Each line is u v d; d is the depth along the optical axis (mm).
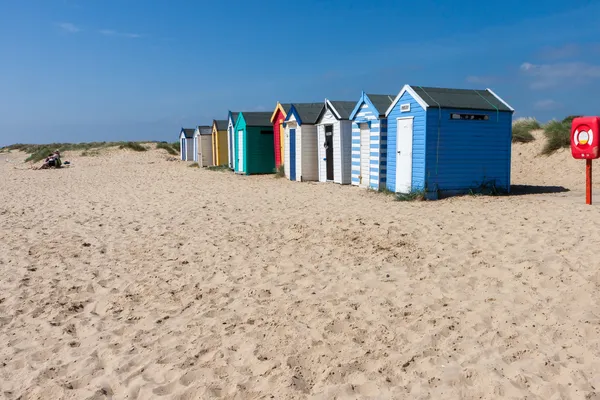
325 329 5160
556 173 17547
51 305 6215
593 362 4191
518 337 4742
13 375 4516
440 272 6727
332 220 10359
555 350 4449
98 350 4961
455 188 13461
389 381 4113
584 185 15320
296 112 19531
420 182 13328
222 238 9328
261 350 4770
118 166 33344
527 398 3727
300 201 13695
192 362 4617
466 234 8555
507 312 5309
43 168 32781
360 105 16312
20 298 6465
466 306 5543
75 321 5723
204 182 20719
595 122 10570
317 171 19766
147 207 13828
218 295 6367
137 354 4832
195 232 9992
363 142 16453
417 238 8516
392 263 7250
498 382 3945
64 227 11078
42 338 5277
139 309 6035
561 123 20891
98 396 4102
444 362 4363
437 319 5246
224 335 5164
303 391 4035
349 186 17047
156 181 22047
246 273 7180
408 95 13648
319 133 19109
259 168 24016
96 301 6395
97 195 17234
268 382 4184
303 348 4770
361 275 6805
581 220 9008
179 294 6484
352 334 5012
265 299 6133
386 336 4938
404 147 13930
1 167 37469
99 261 8133
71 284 6996
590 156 10734
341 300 5945
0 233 10445
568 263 6578
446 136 13211
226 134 29484
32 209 14047
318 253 8008
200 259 8016
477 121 13523
